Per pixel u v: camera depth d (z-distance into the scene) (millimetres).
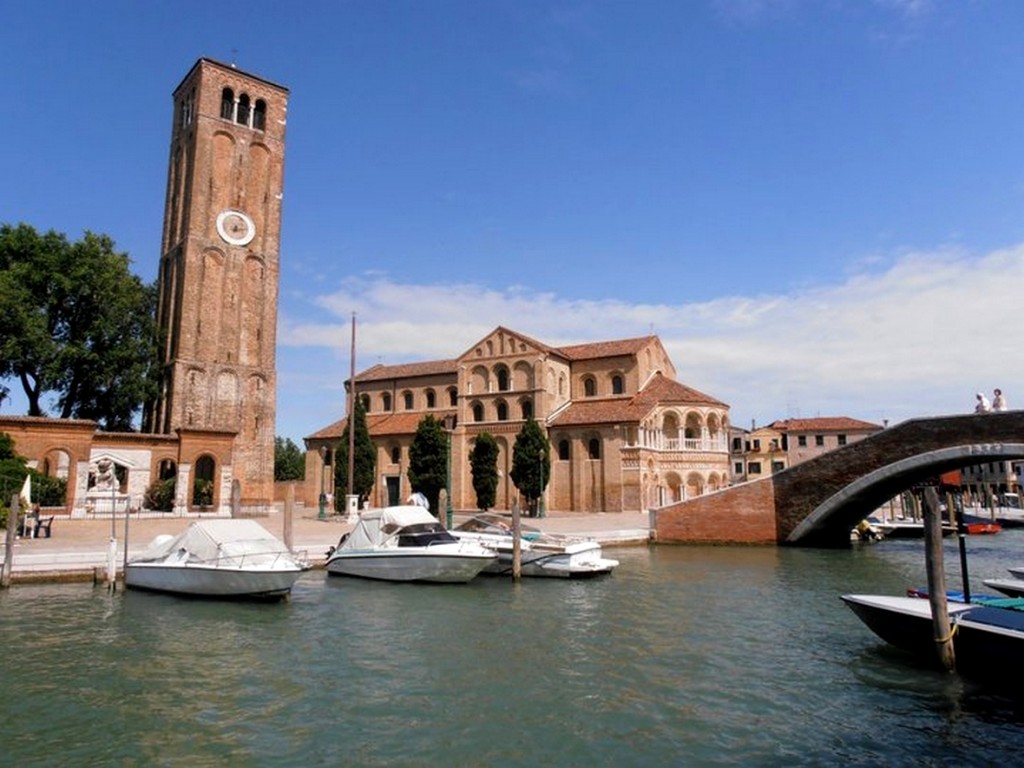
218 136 64562
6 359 52875
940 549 17250
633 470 63656
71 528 40531
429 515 32125
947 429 41344
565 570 31484
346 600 25922
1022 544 53125
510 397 70312
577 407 71562
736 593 28359
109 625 21266
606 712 14617
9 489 38875
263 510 62219
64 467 48719
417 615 23672
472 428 71875
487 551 30438
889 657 18609
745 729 13766
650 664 18047
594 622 22859
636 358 70625
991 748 12922
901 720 14219
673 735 13461
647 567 36281
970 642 16703
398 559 29609
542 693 15781
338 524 49125
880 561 39781
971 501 111312
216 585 24969
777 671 17422
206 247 62281
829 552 43812
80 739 13047
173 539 27062
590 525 51781
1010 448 39281
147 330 62156
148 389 60062
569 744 13031
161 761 12195
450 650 19312
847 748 12922
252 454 62531
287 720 14062
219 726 13719
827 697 15531
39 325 53531
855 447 44281
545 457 61688
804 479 45844
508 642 20219
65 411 58812
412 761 12297
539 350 69188
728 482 68062
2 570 26266
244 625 21641
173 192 67375
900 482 46844
